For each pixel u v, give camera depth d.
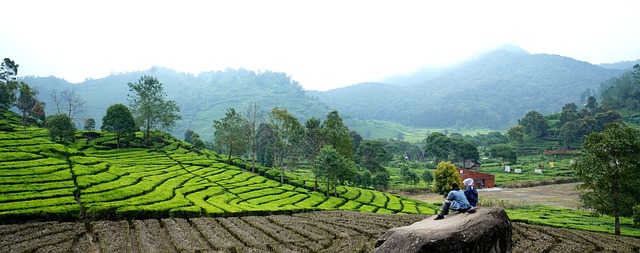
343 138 85.50
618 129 43.34
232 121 93.44
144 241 32.03
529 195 87.44
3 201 38.62
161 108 98.56
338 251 30.66
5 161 51.97
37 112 109.06
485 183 104.44
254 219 44.66
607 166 43.09
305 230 38.62
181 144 102.75
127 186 50.34
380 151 123.69
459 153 138.88
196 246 31.27
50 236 32.00
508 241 17.22
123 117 87.62
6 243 29.69
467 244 15.37
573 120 165.75
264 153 120.44
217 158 94.50
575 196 84.44
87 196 43.38
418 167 152.00
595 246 33.75
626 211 42.62
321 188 73.31
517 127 160.25
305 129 90.62
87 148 83.06
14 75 116.56
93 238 33.78
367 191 76.31
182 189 55.06
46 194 41.94
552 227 44.25
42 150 59.41
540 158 147.88
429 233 15.73
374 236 35.94
